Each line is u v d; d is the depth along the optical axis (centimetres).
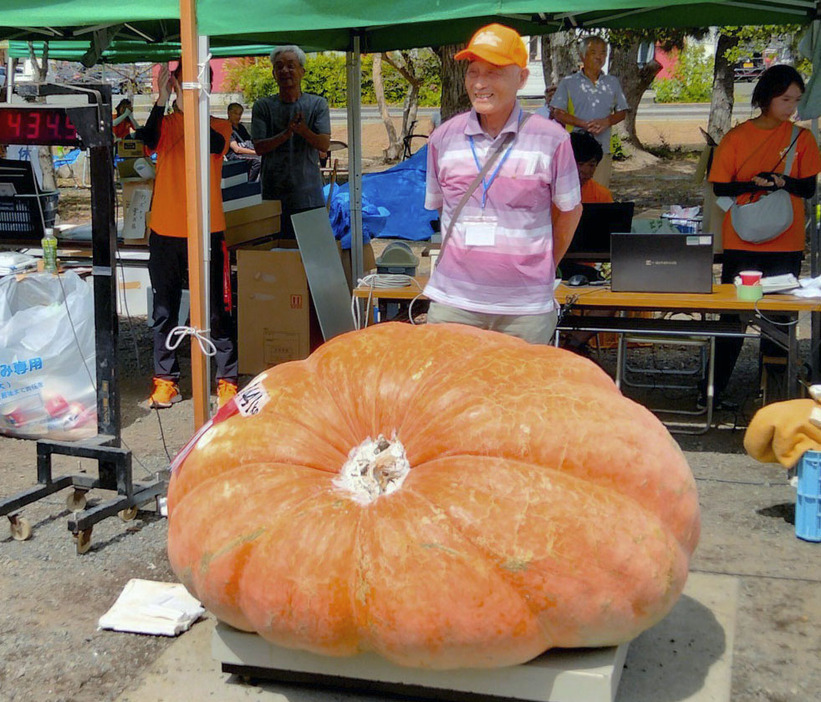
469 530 281
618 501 288
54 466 579
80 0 506
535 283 421
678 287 576
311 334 755
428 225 1462
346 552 289
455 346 335
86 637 380
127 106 912
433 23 815
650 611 292
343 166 2283
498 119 408
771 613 388
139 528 481
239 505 308
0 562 445
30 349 608
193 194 468
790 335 554
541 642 289
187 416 669
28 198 782
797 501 458
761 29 1295
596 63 855
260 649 329
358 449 319
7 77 1060
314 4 476
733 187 628
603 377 332
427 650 284
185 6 464
